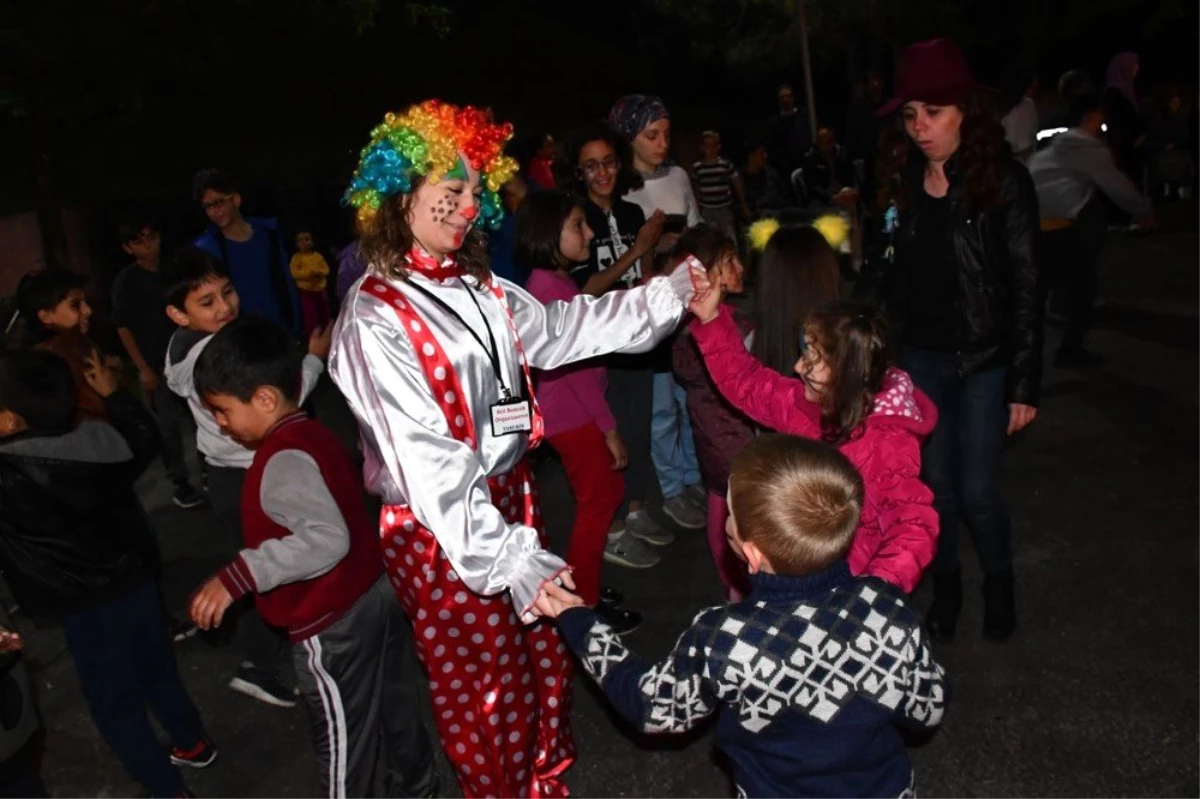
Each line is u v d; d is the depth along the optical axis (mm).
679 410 5441
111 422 3289
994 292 3717
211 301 3840
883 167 3986
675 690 2211
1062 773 3443
